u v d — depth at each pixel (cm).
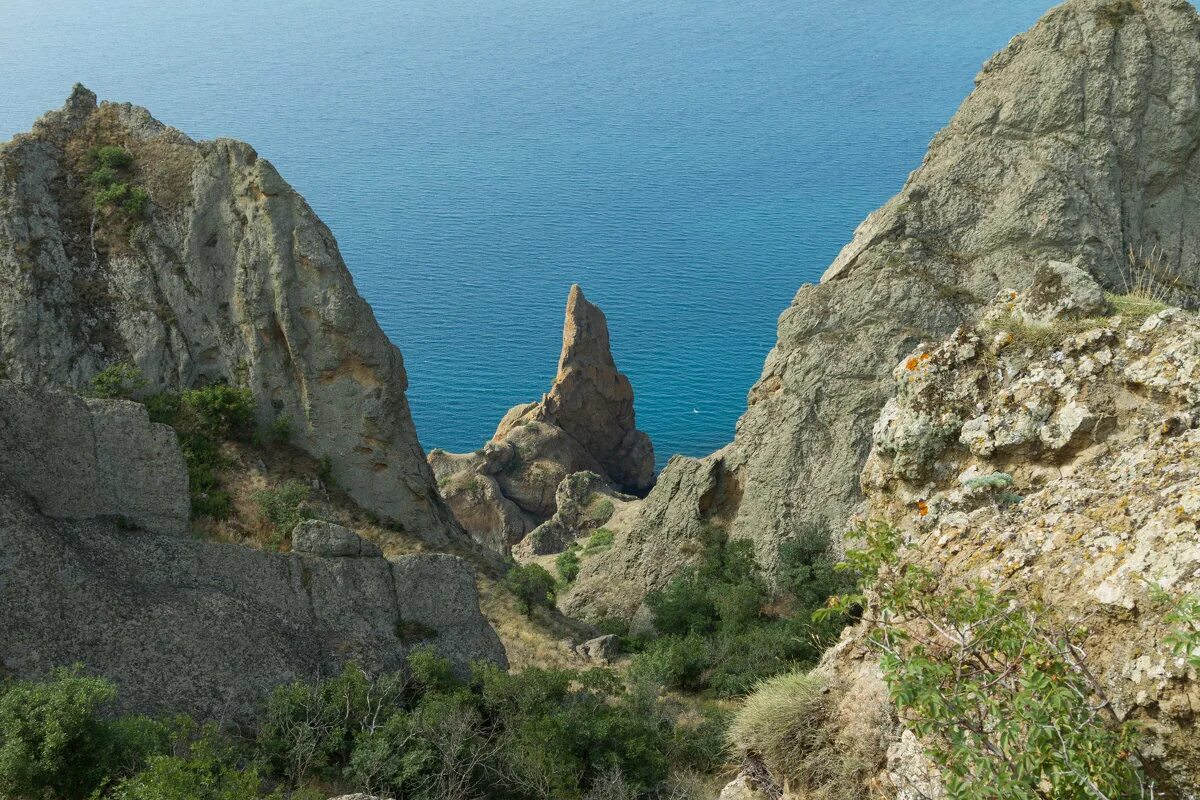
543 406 12688
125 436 2598
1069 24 5456
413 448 4559
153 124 4659
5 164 4381
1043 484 1146
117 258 4350
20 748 1831
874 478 1340
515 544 10700
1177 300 5122
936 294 5394
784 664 3522
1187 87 5244
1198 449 968
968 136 5588
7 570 2242
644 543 5938
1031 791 789
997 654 902
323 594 2698
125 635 2327
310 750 2288
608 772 2480
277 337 4394
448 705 2473
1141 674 814
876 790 1080
